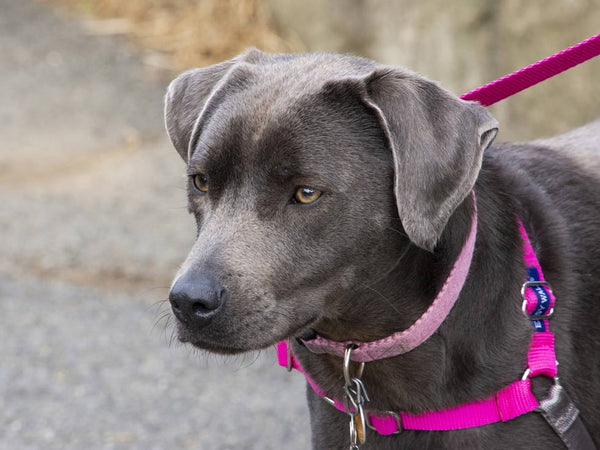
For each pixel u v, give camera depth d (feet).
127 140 46.52
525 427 15.11
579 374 15.93
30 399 26.30
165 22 57.06
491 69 41.14
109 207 39.75
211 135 15.29
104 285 33.35
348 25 47.39
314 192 14.88
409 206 14.23
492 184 16.03
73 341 29.45
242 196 15.08
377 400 15.78
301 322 15.23
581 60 16.90
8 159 44.83
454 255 15.05
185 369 27.86
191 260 14.78
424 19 43.27
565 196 16.84
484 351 15.19
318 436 16.56
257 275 14.75
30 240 36.65
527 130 38.75
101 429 24.93
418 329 15.08
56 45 56.29
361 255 15.14
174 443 24.23
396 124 14.57
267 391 26.68
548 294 15.31
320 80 15.48
